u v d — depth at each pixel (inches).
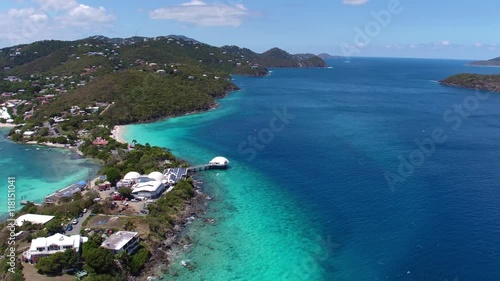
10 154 5211.6
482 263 2573.8
